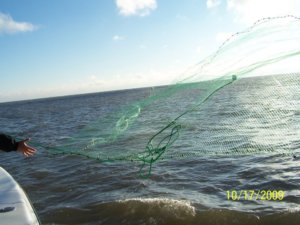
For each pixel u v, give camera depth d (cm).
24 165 1279
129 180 993
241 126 734
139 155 641
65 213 788
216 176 965
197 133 721
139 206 764
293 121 718
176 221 705
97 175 1069
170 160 1148
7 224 349
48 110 5134
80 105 5069
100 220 741
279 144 697
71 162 1248
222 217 702
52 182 1045
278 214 688
